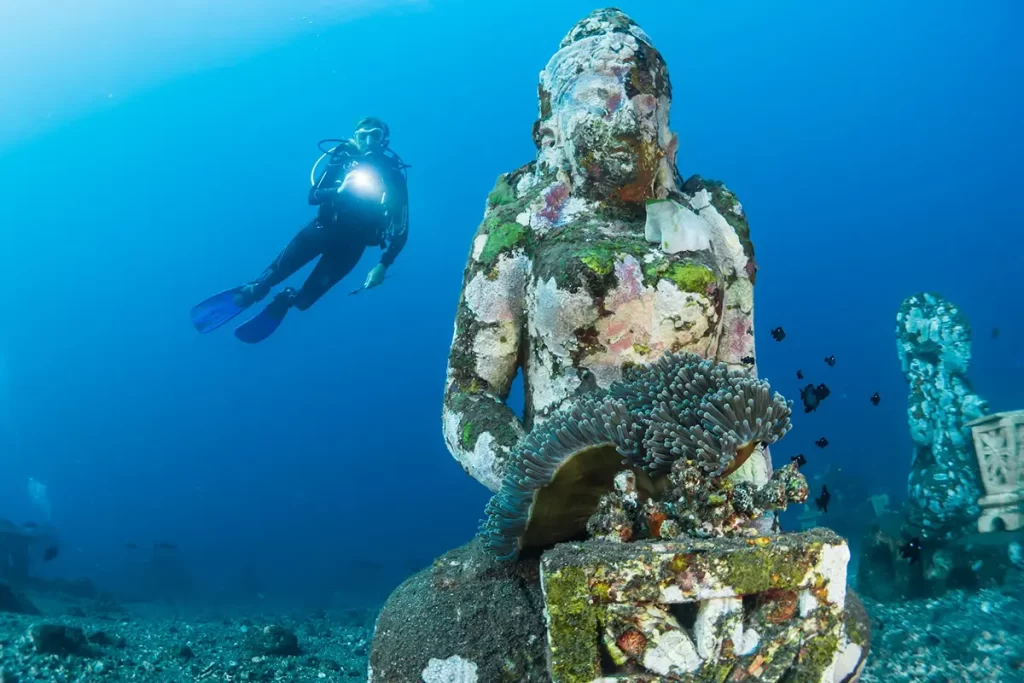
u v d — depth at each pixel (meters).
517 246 2.40
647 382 1.86
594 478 1.78
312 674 6.73
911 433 7.58
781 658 1.44
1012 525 6.79
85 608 13.23
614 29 2.47
